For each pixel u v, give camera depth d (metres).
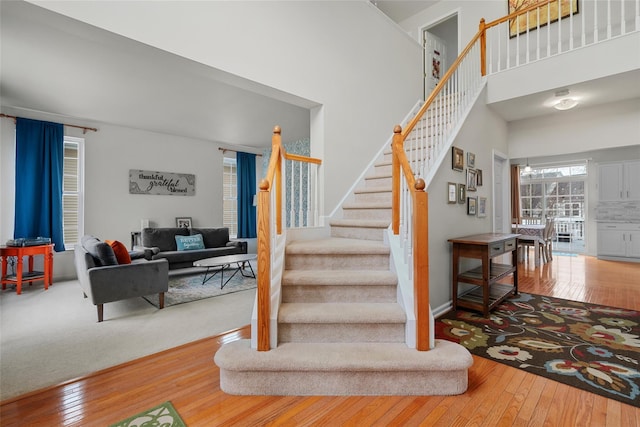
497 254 3.36
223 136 6.53
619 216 6.11
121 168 5.67
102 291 3.07
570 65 4.00
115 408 1.70
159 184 6.15
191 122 5.44
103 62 3.16
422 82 5.35
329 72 3.59
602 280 4.61
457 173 3.71
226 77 2.74
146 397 1.81
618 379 1.93
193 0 2.42
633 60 3.56
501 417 1.59
